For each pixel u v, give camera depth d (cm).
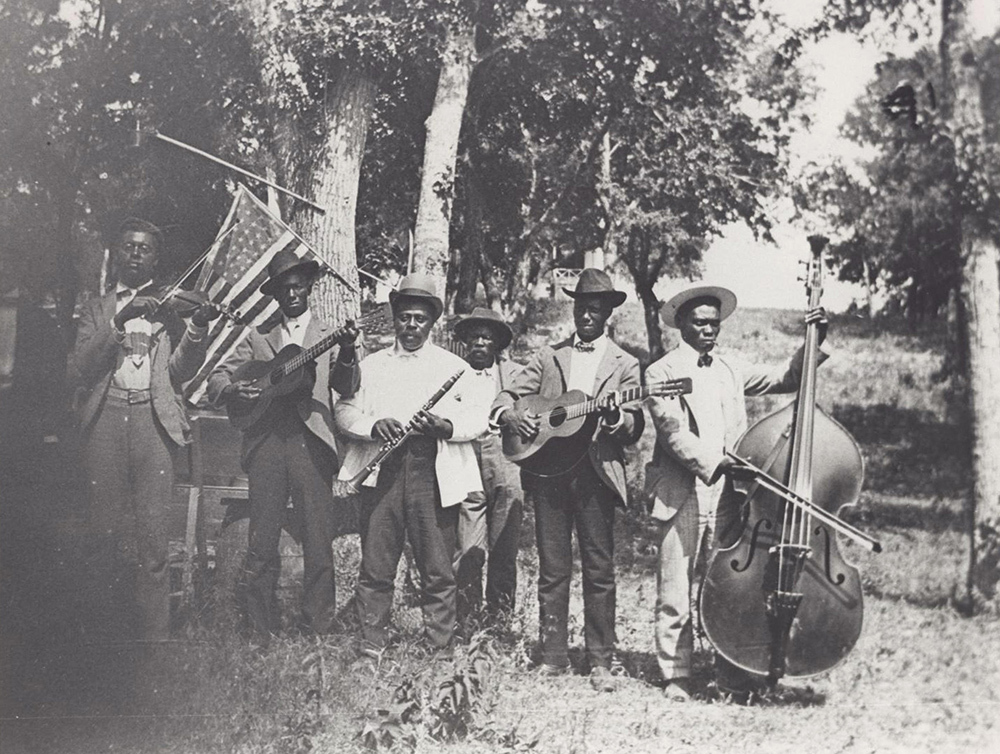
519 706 461
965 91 635
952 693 498
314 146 615
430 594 480
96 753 451
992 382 612
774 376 480
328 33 612
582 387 482
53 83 621
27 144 618
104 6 625
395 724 435
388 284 625
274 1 615
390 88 634
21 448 532
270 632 500
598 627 480
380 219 636
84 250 607
